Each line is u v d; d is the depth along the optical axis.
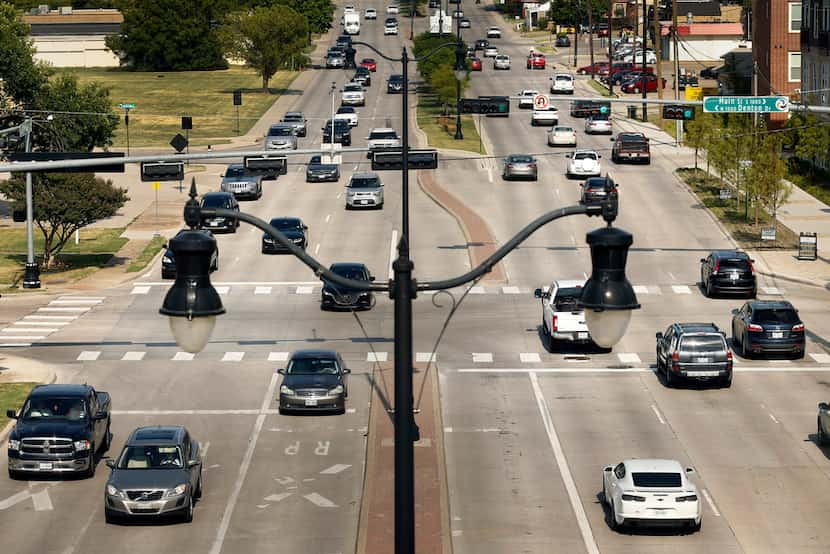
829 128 190.62
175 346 115.06
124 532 70.94
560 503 75.25
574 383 102.81
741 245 156.00
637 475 69.88
